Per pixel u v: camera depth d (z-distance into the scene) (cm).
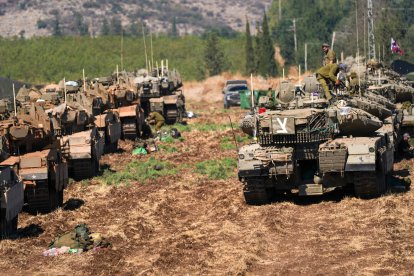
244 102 14712
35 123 5622
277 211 4962
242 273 3597
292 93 5753
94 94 8850
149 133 10050
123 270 3800
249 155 5106
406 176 6031
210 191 5984
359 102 5862
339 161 4978
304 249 4022
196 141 9544
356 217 4638
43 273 3831
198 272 3681
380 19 15812
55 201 5509
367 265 3625
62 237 4369
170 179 6706
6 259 4122
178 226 4819
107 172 7069
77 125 7231
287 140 5191
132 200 5750
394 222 4403
